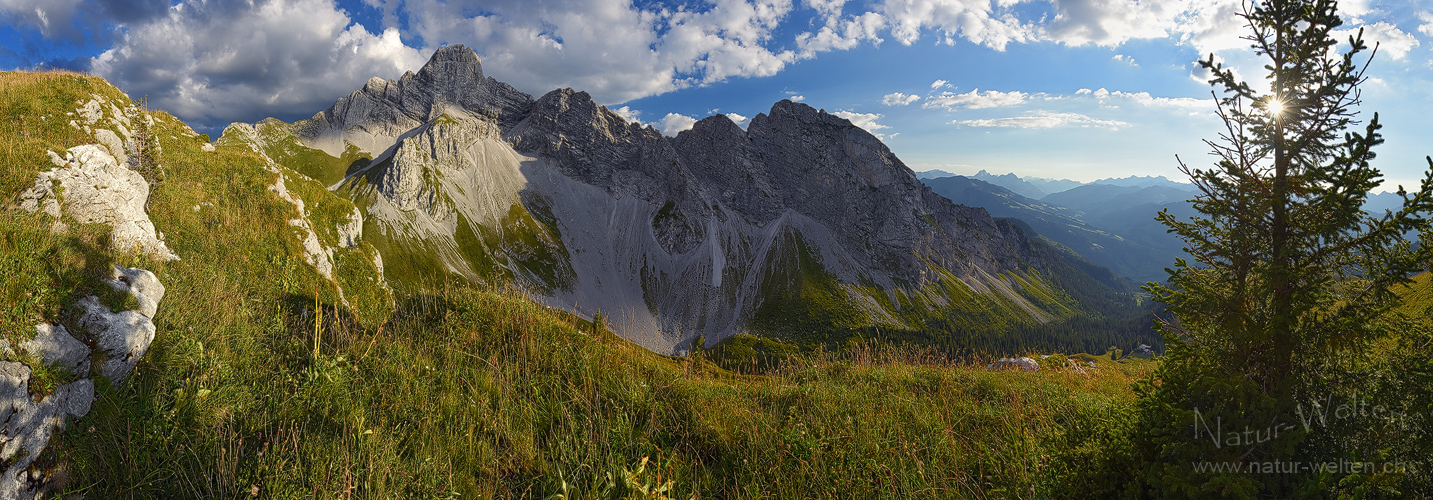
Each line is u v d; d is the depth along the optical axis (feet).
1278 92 21.01
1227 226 21.45
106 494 18.81
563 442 24.53
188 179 57.62
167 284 33.55
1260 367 20.92
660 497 20.72
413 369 28.71
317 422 23.27
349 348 29.12
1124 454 20.25
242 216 54.85
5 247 23.45
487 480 22.15
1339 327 19.27
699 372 37.65
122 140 57.47
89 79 63.62
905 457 26.14
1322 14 19.60
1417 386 18.57
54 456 18.97
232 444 21.03
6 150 36.06
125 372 22.72
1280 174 20.71
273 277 45.55
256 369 26.45
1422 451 17.74
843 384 38.55
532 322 35.55
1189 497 18.17
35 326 20.03
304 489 19.42
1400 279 18.65
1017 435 27.50
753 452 25.91
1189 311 21.77
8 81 55.36
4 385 17.87
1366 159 18.76
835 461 25.29
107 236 35.50
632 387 29.40
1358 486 16.87
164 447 20.35
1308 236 19.81
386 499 19.62
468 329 34.58
